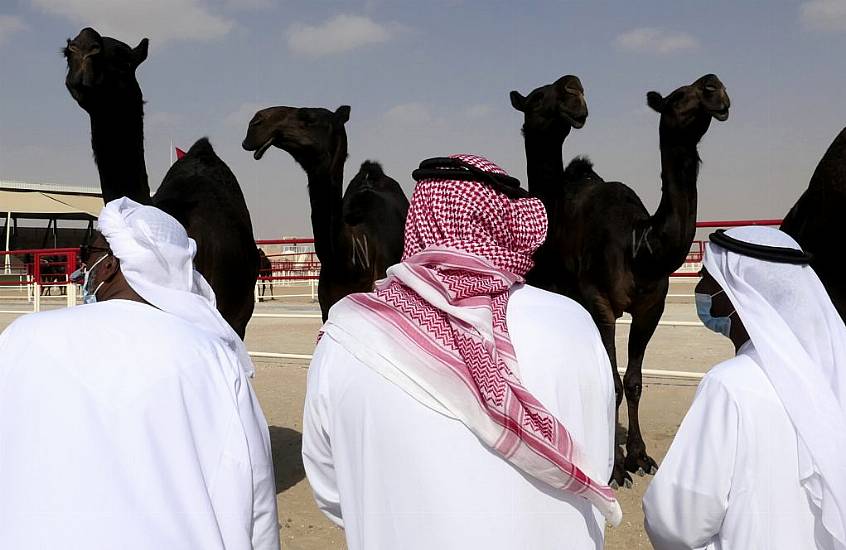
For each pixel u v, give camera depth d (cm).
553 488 182
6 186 4366
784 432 200
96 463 169
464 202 198
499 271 195
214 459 183
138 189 535
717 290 236
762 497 200
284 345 1242
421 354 184
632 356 591
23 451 172
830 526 190
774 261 216
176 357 185
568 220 629
